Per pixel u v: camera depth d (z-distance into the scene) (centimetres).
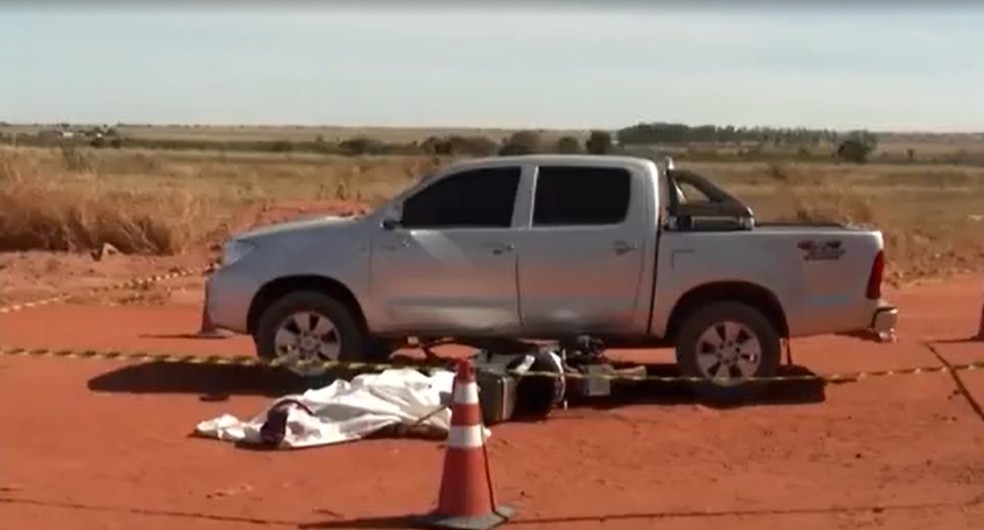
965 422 1310
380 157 10631
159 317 2020
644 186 1400
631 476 1112
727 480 1100
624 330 1403
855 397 1423
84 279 2467
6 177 2950
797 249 1386
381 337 1438
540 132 5325
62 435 1249
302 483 1082
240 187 4888
